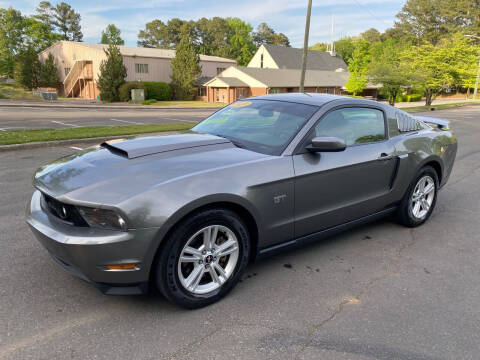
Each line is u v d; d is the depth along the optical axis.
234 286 2.83
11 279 2.96
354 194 3.48
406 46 68.81
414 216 4.30
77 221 2.35
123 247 2.25
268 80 44.44
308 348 2.29
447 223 4.56
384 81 31.73
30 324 2.42
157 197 2.32
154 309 2.64
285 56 59.06
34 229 2.53
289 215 3.00
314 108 3.36
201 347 2.26
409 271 3.33
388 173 3.78
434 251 3.75
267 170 2.81
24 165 7.09
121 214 2.23
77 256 2.27
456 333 2.47
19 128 13.12
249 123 3.46
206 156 2.81
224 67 54.72
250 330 2.44
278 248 3.06
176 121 17.69
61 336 2.32
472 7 75.50
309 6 18.62
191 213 2.45
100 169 2.56
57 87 49.84
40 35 68.19
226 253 2.72
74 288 2.87
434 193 4.50
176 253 2.44
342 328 2.49
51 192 2.44
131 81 43.00
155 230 2.29
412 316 2.65
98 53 43.12
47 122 15.86
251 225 2.85
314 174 3.07
